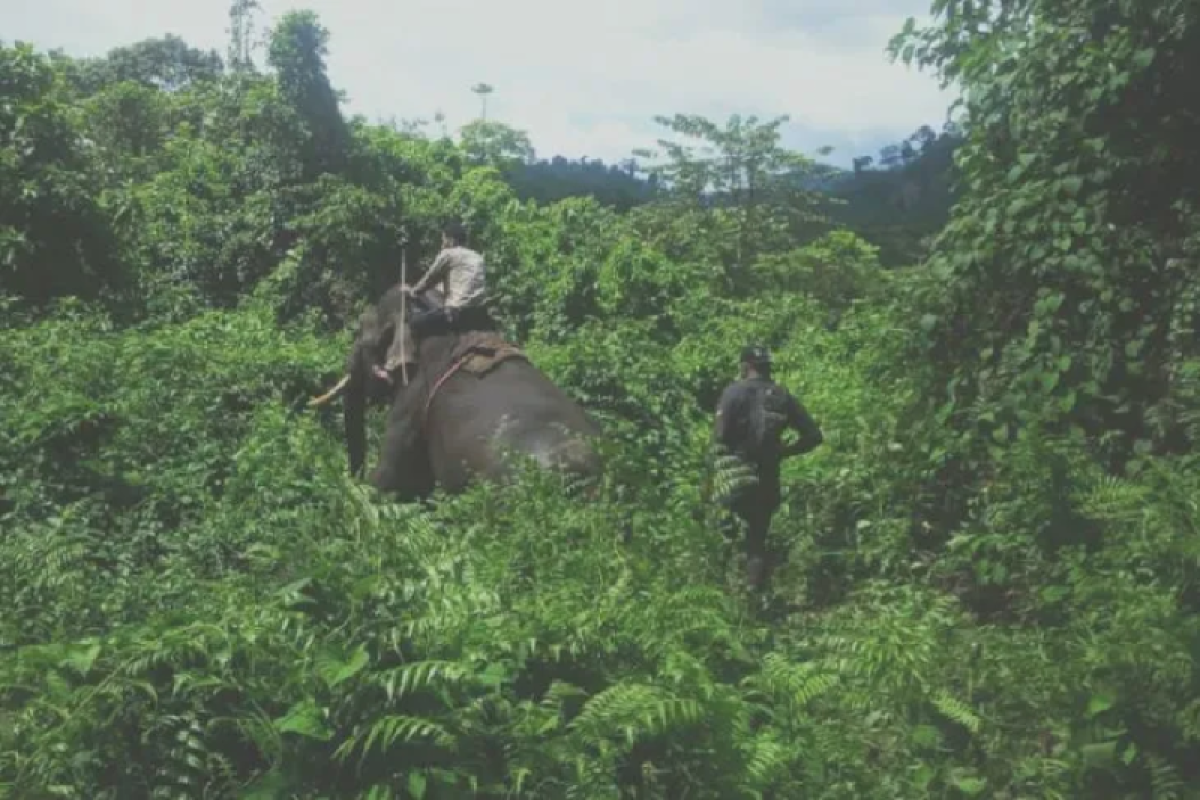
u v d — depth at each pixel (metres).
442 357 8.85
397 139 23.02
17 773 4.30
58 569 6.56
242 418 11.24
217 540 7.91
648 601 5.34
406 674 4.30
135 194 19.55
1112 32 8.90
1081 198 8.79
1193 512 6.27
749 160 34.41
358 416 10.11
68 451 9.43
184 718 4.40
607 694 4.53
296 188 20.17
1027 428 7.76
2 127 15.33
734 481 7.46
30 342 12.02
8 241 14.19
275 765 4.32
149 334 14.83
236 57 34.09
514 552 5.73
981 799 4.94
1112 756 4.92
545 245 19.75
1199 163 8.69
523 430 8.00
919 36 9.99
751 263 30.91
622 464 7.00
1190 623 5.24
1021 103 9.07
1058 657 5.45
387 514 5.46
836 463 9.95
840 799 4.82
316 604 4.79
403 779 4.29
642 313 18.31
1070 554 6.67
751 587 8.15
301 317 18.72
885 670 5.22
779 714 5.14
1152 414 8.06
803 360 15.88
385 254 19.66
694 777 4.63
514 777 4.32
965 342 9.18
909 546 8.66
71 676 4.60
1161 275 8.55
